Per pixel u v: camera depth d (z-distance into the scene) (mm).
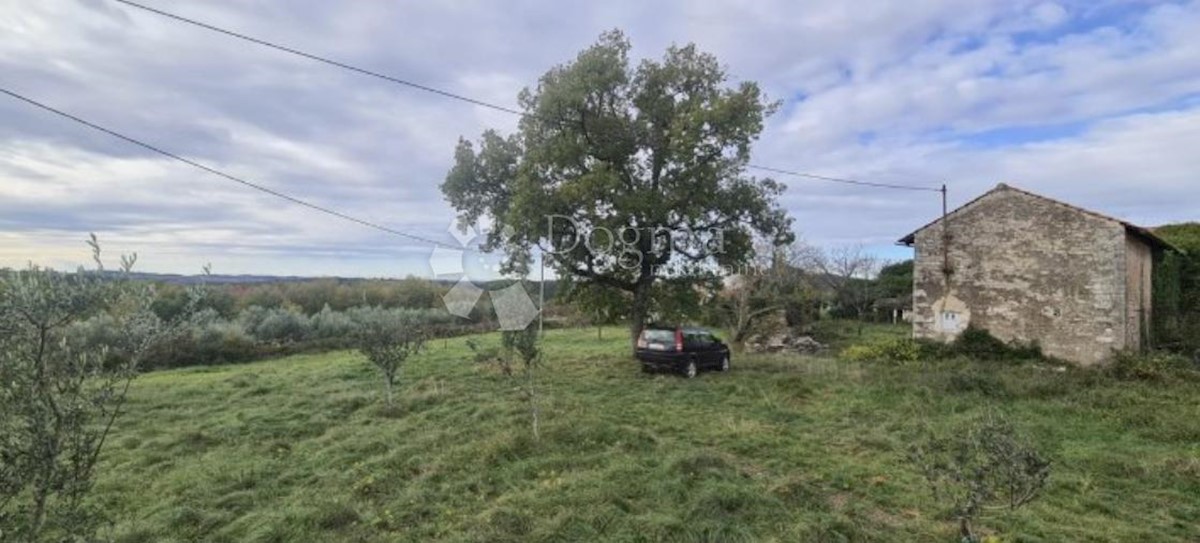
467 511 7078
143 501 7785
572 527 6387
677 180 17469
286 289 37531
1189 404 12273
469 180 19109
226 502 7629
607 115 17719
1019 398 13234
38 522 3715
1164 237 23312
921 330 19031
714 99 17188
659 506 6957
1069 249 16828
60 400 3725
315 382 16328
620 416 11719
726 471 8008
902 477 8055
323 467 8922
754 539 6094
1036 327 17203
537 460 8641
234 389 15469
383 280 41375
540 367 17500
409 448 9422
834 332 29328
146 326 4066
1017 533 6254
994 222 18031
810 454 9219
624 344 25203
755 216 18969
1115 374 15102
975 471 5453
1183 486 7938
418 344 14125
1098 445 9820
